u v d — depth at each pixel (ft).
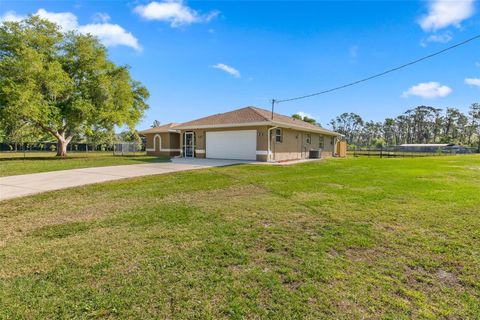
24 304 7.61
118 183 27.30
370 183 27.89
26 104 55.26
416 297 7.96
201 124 62.69
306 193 22.68
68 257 10.60
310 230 13.56
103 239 12.47
